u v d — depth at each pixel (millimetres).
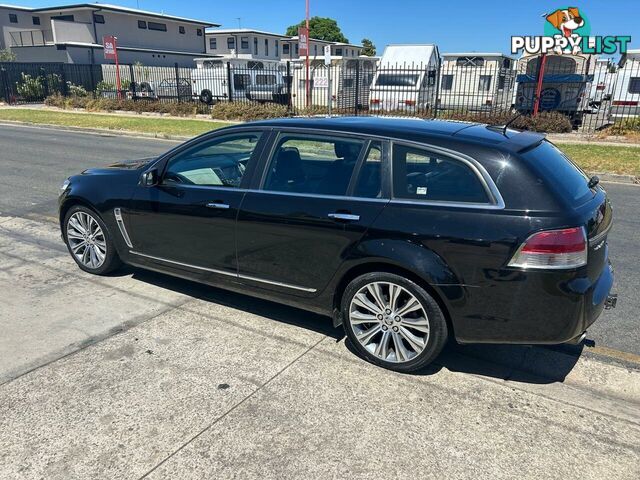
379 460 2641
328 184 3568
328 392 3213
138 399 3115
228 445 2738
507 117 17234
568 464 2629
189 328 4020
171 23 46906
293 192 3670
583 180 3477
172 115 23828
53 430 2836
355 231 3363
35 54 38719
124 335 3889
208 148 4281
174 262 4367
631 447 2762
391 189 3340
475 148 3176
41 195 8516
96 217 4824
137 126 19141
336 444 2754
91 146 14672
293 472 2555
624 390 3307
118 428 2859
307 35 20797
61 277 4992
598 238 3096
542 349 3803
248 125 4027
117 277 5000
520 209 2982
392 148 3395
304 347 3760
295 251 3648
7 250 5781
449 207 3139
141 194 4414
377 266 3379
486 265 3023
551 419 2992
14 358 3547
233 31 54219
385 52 22766
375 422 2936
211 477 2520
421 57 22109
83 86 32500
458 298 3121
